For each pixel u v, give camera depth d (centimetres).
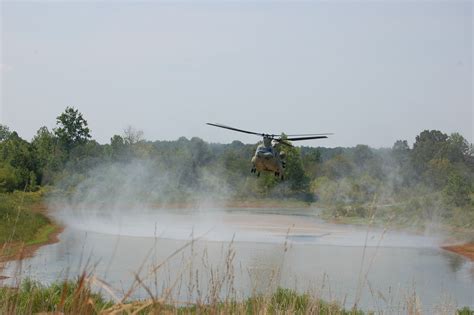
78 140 13900
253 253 3869
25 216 5434
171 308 673
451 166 10519
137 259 3294
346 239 5422
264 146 4181
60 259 3384
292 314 961
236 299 843
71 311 557
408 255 4391
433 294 2669
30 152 10688
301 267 3338
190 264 768
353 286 2670
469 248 4953
